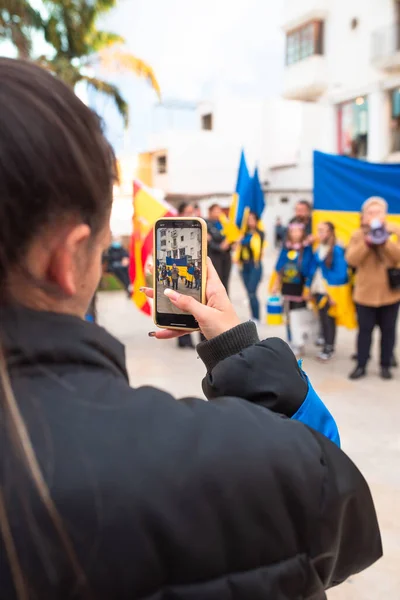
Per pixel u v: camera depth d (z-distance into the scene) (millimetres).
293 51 23500
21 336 527
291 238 5793
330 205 6219
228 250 6676
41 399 526
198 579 524
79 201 534
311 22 22156
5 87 518
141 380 5062
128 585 496
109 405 543
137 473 510
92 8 11492
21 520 479
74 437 513
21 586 471
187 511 515
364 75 19984
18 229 510
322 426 775
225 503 530
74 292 573
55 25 11336
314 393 801
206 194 28984
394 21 18656
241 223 7000
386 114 18516
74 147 522
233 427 568
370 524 652
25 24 10641
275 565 556
